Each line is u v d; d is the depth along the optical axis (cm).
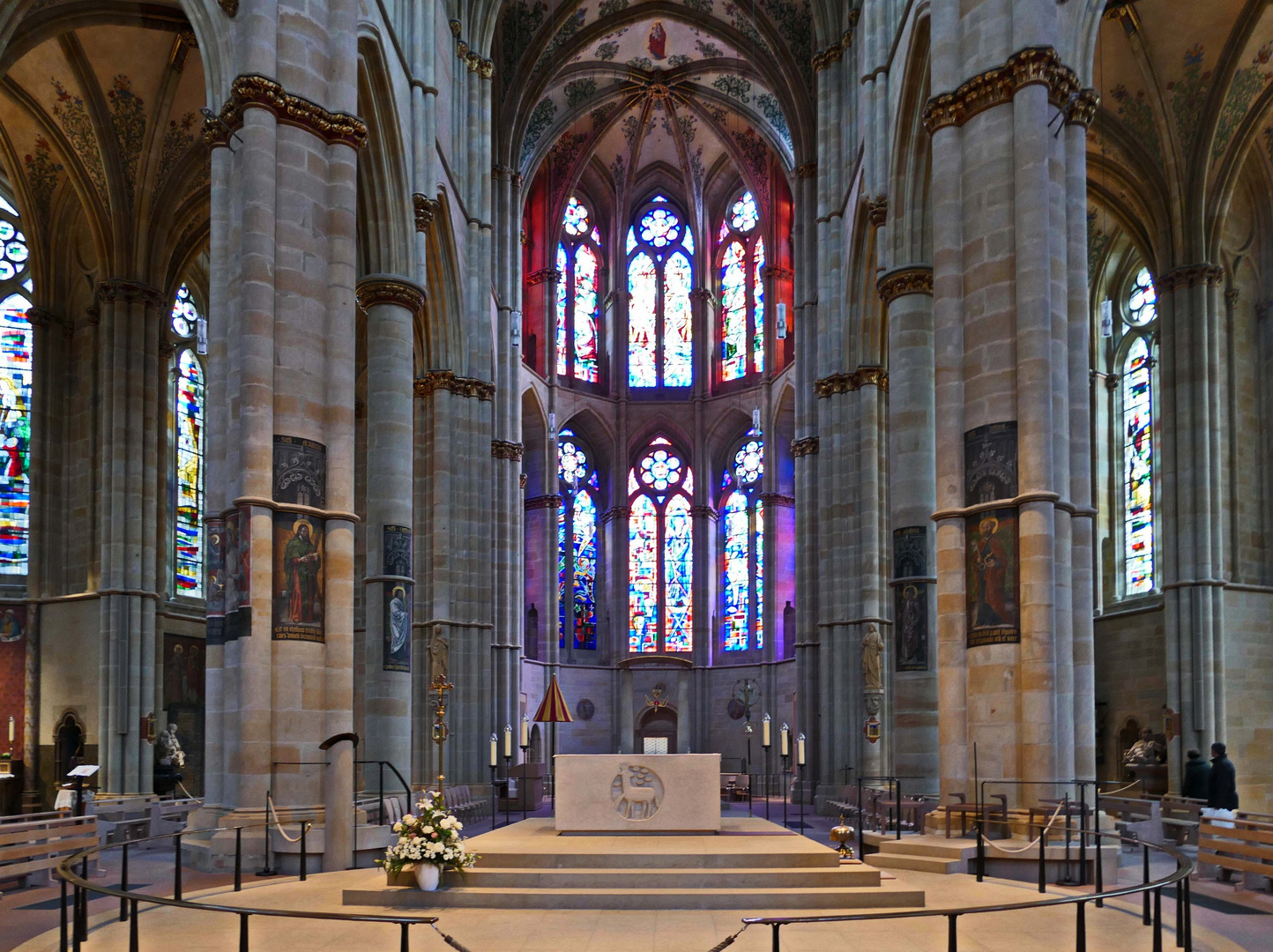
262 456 1947
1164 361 3394
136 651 3306
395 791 2489
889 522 3400
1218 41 3147
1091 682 1914
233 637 1911
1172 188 3366
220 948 1221
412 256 2719
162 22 2738
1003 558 1886
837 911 1424
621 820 1841
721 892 1447
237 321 1997
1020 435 1895
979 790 1869
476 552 3566
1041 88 1942
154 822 2291
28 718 3334
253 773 1877
